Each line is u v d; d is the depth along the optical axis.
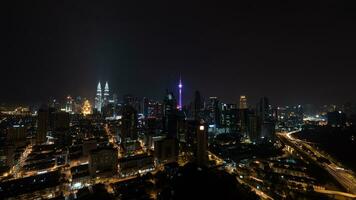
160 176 135.88
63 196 111.94
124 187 119.88
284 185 127.19
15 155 175.38
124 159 157.88
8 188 118.94
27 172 149.88
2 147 169.75
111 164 147.38
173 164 154.62
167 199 105.00
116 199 111.44
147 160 160.50
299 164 166.25
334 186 130.62
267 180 134.88
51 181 128.00
